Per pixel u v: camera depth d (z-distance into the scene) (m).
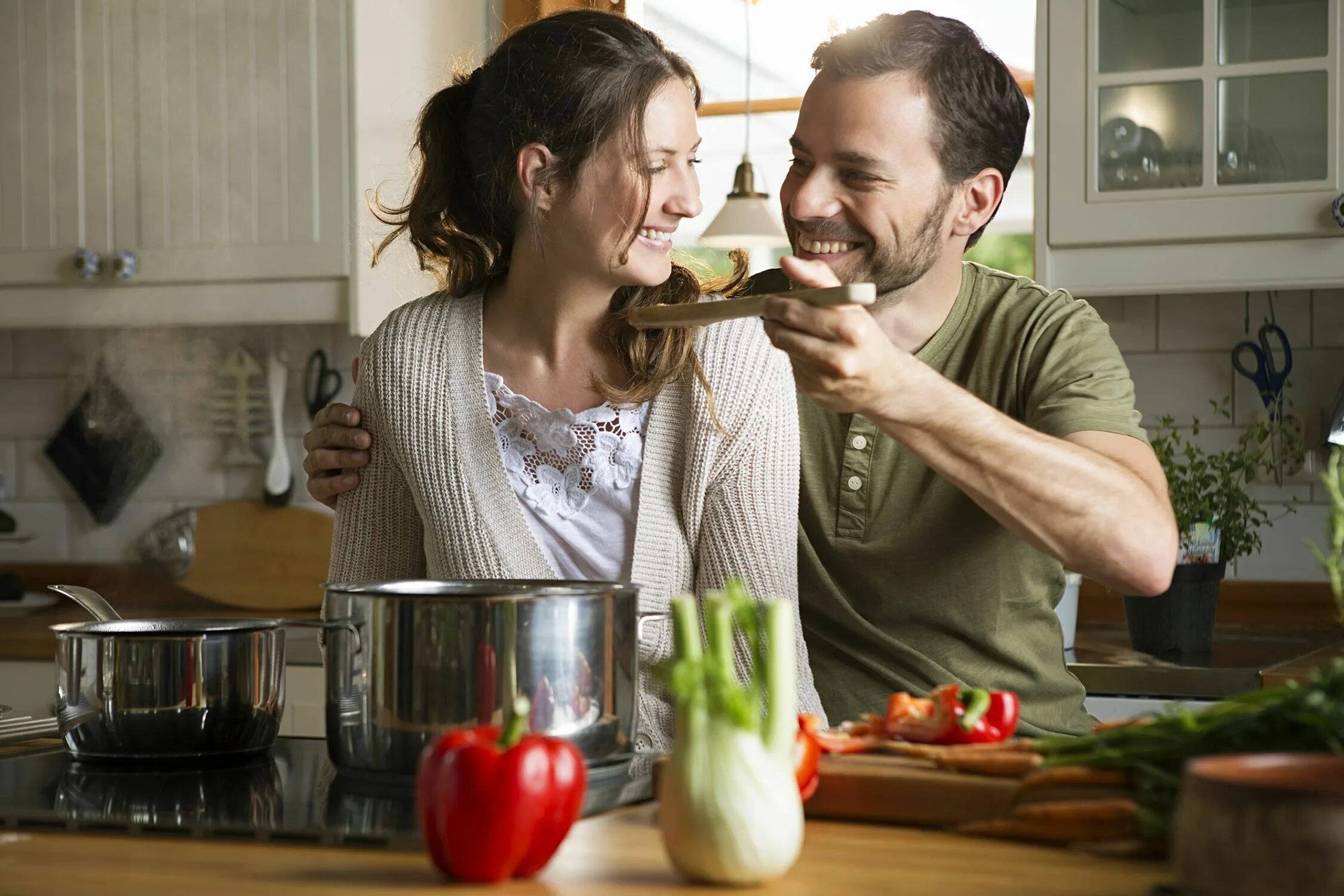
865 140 1.64
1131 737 0.95
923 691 1.65
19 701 2.72
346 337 3.28
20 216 3.06
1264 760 0.80
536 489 1.49
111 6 3.00
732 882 0.84
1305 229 2.42
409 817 1.00
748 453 1.45
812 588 1.71
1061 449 1.38
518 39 1.47
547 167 1.42
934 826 0.99
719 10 4.46
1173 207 2.49
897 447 1.67
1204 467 2.52
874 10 3.91
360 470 1.54
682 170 1.44
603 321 1.48
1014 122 1.72
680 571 1.48
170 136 2.98
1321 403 2.80
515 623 1.05
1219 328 2.85
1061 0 2.54
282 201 2.92
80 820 1.01
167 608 3.19
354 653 1.09
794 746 1.00
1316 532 2.79
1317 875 0.72
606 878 0.87
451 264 1.57
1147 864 0.89
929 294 1.76
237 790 1.10
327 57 2.88
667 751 1.35
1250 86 2.45
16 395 3.44
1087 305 1.78
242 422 3.30
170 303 3.01
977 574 1.66
